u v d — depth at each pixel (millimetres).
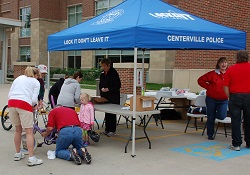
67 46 7746
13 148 6797
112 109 6910
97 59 30344
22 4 35969
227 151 6781
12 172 5316
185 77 17078
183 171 5461
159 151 6738
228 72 6680
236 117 6754
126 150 6641
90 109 6957
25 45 35906
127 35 6117
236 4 15594
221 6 15945
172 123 10250
